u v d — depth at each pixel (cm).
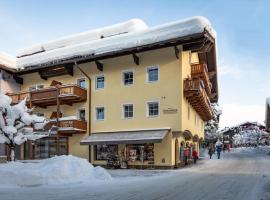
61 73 3241
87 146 3006
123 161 2723
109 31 3631
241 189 1330
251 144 7994
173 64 2670
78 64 3172
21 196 1206
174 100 2623
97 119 3017
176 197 1153
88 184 1562
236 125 8900
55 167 1655
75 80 3180
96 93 3047
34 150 3334
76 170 1720
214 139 5653
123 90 2895
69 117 2938
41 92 3108
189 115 2900
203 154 4578
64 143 3156
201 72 2947
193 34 2466
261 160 3120
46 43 4028
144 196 1180
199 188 1377
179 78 2627
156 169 2553
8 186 1489
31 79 3488
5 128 2231
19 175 1543
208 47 2747
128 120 2828
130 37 2834
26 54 4122
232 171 2111
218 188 1366
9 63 3431
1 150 3300
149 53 2792
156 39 2625
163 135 2503
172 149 2575
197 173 2045
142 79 2806
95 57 2925
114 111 2919
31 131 2500
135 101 2816
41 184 1527
